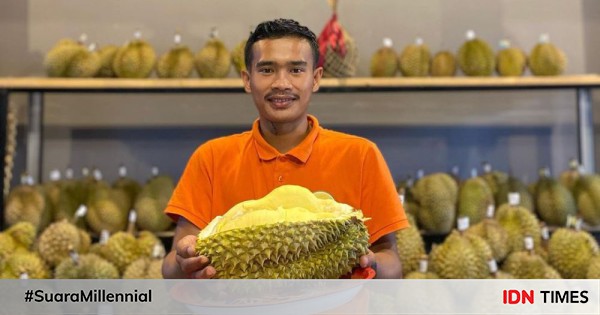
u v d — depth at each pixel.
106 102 2.62
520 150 2.66
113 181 2.61
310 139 1.09
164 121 2.63
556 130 2.66
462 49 2.41
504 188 2.35
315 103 2.62
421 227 2.25
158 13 2.66
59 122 2.61
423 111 2.65
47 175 2.60
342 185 1.07
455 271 1.88
